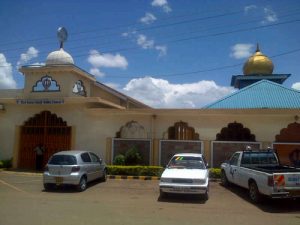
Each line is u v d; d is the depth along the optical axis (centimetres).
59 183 1328
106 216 912
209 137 1869
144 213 962
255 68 3034
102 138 2003
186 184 1172
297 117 1781
